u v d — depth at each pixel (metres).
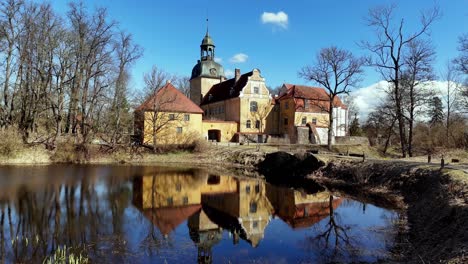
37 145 36.38
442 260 8.50
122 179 26.59
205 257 10.52
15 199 18.30
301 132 54.72
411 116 35.56
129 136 44.00
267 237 12.88
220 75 72.31
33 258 10.09
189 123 49.09
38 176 26.36
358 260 10.14
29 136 37.16
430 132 44.78
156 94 44.56
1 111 36.94
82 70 41.22
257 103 57.69
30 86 38.56
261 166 36.19
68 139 38.66
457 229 10.21
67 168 31.88
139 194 20.98
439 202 13.90
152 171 32.19
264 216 16.55
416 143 44.03
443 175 16.78
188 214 16.58
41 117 43.19
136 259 10.20
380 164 24.09
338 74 43.16
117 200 18.95
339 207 18.38
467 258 7.82
